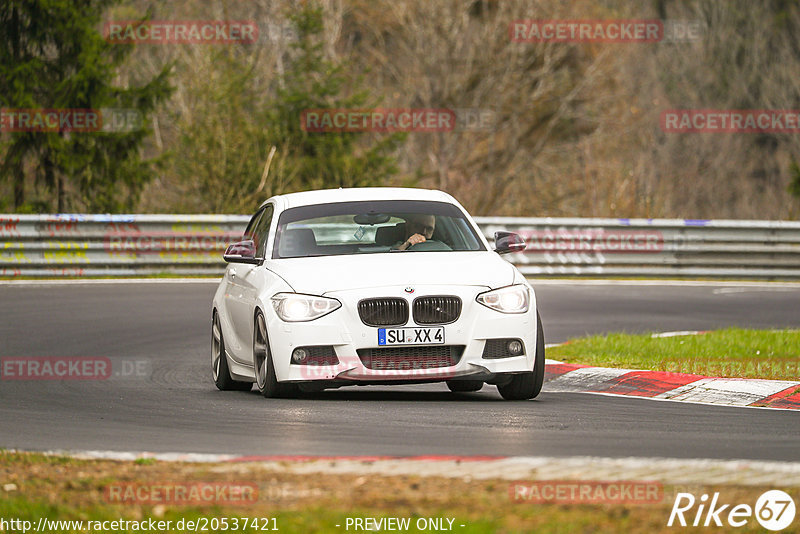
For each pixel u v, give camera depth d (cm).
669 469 2273
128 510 1967
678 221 9000
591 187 15275
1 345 5238
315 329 3409
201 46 12400
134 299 7031
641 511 1936
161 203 12838
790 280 9062
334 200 3962
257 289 3672
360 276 3478
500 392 3628
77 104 11431
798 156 19362
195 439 2822
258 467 2319
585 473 2231
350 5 18175
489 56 17762
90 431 3002
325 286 3459
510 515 1903
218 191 11850
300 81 14012
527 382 3538
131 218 8419
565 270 8931
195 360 4856
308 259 3706
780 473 2238
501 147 18312
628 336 5131
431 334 3391
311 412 3259
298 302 3453
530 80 18125
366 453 2566
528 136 18512
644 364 4325
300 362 3434
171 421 3169
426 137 18350
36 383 4188
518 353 3469
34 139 11388
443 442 2723
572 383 4091
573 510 1939
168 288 7662
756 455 2556
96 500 2044
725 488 2102
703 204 19262
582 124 18688
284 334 3453
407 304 3400
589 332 5791
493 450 2603
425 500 2008
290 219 3897
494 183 18112
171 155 11869
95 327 5859
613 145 18438
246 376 3838
